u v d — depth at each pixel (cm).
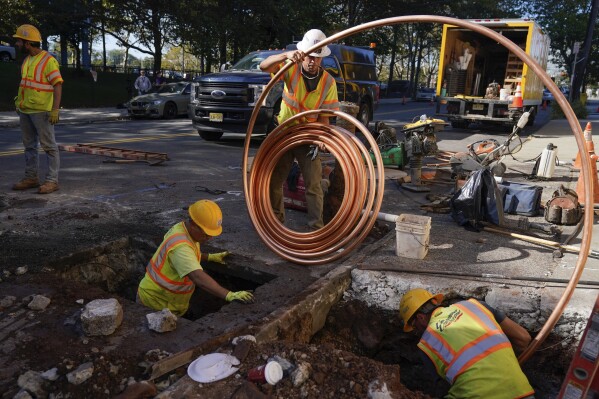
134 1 2555
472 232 542
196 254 373
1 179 714
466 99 1582
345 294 426
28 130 645
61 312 334
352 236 450
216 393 257
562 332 372
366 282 422
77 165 836
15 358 283
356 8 3691
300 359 282
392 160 889
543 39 1731
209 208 360
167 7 2578
